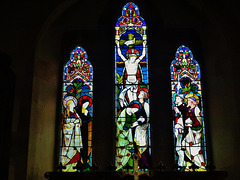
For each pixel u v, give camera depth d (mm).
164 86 12156
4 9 10609
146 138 11656
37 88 10617
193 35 12797
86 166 11375
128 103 12023
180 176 9305
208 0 11016
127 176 9430
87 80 12305
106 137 11641
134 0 13062
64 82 12305
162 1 12805
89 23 12664
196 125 11812
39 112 10570
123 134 11703
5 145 4777
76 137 11703
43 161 10641
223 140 10797
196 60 12578
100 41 12695
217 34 11438
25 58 10070
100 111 11914
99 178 9305
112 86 12164
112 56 12500
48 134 11164
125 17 12961
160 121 11789
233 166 10000
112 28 12828
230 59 10391
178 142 11625
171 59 12508
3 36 10328
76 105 12031
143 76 12320
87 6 12766
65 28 12711
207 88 12141
